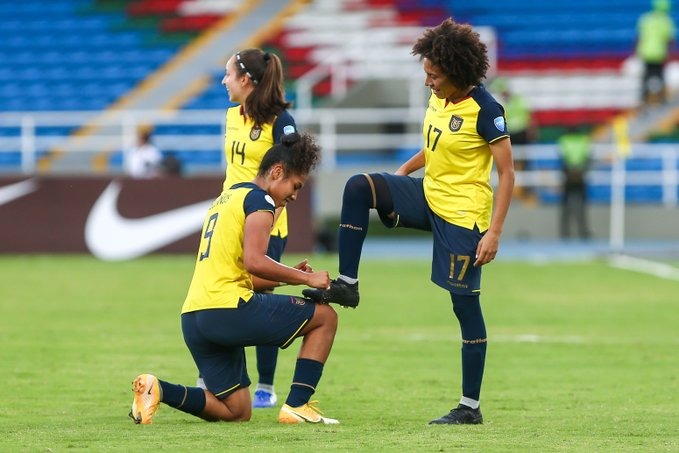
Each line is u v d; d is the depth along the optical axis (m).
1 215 64.25
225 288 21.98
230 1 99.19
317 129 87.75
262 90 24.83
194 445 19.48
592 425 23.08
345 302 22.94
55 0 101.56
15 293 48.72
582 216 76.31
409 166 24.66
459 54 21.97
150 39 97.06
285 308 22.34
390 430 21.73
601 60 91.81
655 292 50.41
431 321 41.56
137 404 22.25
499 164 22.39
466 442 20.03
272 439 20.23
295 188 22.36
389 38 92.06
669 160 79.81
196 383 28.84
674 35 92.81
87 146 87.19
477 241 22.83
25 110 91.62
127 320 41.03
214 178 63.31
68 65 95.44
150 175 64.75
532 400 26.89
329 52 93.44
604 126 86.69
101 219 63.78
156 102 90.88
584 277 55.97
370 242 77.75
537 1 96.19
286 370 31.53
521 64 92.19
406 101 89.81
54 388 27.83
